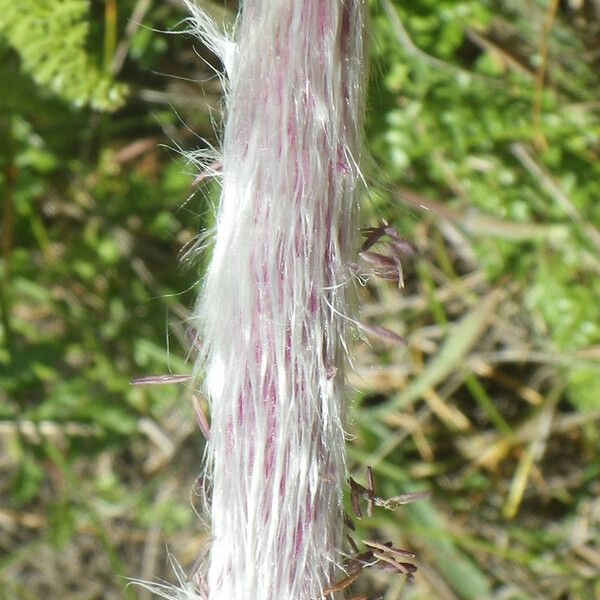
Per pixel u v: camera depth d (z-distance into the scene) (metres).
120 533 0.19
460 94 0.16
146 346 0.18
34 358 0.18
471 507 0.18
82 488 0.18
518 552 0.18
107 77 0.15
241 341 0.10
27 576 0.19
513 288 0.17
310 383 0.10
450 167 0.17
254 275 0.09
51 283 0.18
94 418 0.18
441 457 0.18
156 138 0.18
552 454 0.18
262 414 0.10
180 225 0.18
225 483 0.10
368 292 0.18
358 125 0.09
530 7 0.16
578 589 0.18
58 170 0.18
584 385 0.18
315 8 0.09
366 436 0.17
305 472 0.10
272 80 0.09
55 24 0.15
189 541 0.19
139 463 0.19
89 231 0.18
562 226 0.17
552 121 0.17
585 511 0.18
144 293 0.18
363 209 0.10
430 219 0.17
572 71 0.17
